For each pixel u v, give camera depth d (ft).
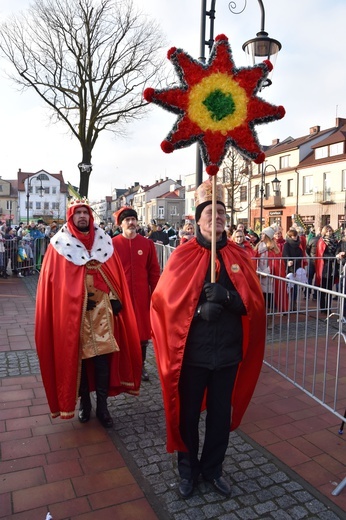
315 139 129.80
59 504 8.68
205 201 9.05
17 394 13.88
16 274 44.80
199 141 8.32
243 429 11.85
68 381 11.18
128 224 14.84
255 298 9.01
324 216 119.96
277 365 16.76
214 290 8.38
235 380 9.64
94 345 11.55
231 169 87.61
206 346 8.60
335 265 25.59
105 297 11.96
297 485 9.34
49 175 245.24
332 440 11.27
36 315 11.53
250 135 8.46
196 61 8.27
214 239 8.45
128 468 9.91
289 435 11.51
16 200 251.19
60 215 242.17
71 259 11.49
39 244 45.27
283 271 23.40
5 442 11.00
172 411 8.79
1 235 42.24
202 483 9.39
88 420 12.25
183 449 9.18
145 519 8.29
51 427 11.83
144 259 15.01
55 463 10.10
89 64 47.32
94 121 49.47
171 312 8.66
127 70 48.80
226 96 8.30
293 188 130.11
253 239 35.78
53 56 45.98
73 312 11.22
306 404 13.44
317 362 17.19
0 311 26.53
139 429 11.75
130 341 12.67
